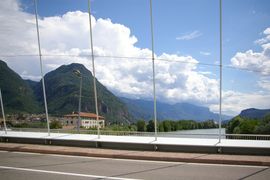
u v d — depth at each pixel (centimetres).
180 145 1780
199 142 1872
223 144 1756
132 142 1891
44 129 2812
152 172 1215
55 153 1822
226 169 1299
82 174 1159
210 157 1545
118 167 1337
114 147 1945
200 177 1115
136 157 1622
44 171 1217
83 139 2052
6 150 1962
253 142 1866
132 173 1190
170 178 1094
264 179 1087
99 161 1528
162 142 1869
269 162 1402
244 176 1140
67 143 2091
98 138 2117
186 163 1480
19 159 1576
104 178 1088
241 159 1473
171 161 1546
